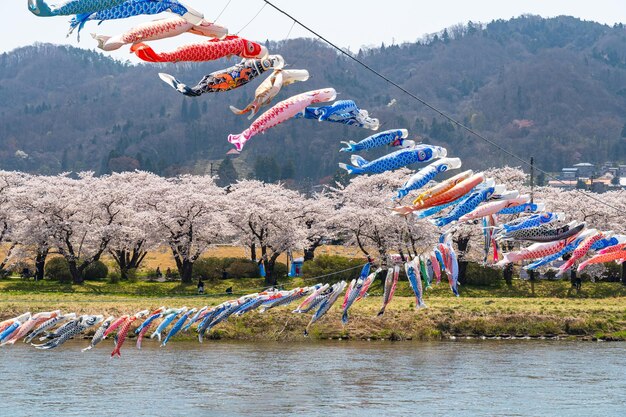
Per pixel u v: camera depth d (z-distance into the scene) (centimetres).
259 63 3381
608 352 7388
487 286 11419
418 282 4569
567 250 4631
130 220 12338
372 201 11750
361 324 8194
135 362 6619
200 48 3219
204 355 6969
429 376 6166
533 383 5934
